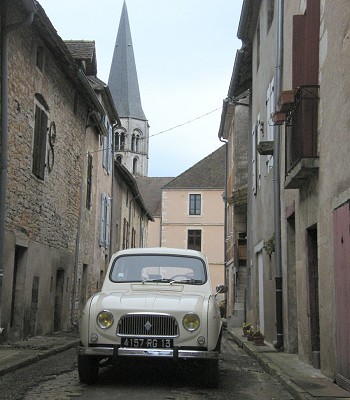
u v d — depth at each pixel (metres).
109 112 25.36
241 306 25.64
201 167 61.00
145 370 9.48
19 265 14.05
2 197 11.76
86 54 20.00
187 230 58.84
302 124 9.27
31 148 14.20
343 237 7.55
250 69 20.02
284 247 12.49
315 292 10.09
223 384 8.51
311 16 9.52
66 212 18.06
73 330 18.48
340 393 7.21
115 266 9.47
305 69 9.50
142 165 95.25
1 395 7.21
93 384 8.12
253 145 18.98
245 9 17.56
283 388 8.24
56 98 16.41
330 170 8.40
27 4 11.68
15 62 12.88
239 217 26.72
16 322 13.91
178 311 7.90
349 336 7.24
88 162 21.23
